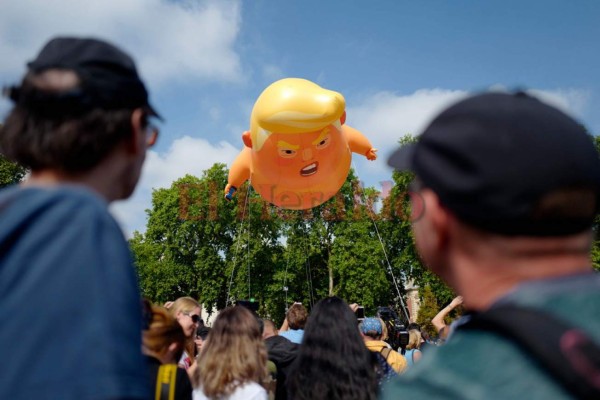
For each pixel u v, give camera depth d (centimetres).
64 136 104
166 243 3456
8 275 85
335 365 282
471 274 80
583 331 66
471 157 75
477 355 68
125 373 81
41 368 78
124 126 112
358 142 952
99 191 111
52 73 105
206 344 313
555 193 72
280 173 859
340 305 302
